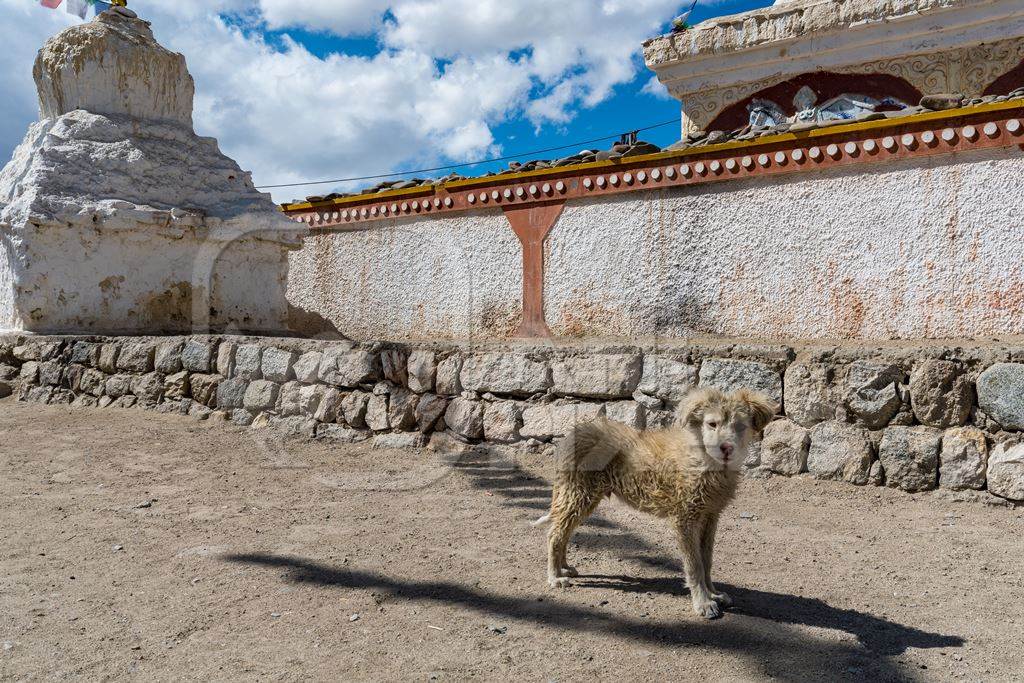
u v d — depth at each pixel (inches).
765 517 223.8
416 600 156.4
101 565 177.8
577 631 140.7
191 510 227.9
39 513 223.0
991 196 295.9
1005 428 234.7
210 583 166.1
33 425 348.2
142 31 502.9
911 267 312.7
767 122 505.7
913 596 161.3
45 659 128.9
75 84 471.2
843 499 240.7
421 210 424.8
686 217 365.4
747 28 494.0
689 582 149.7
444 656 130.1
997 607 155.4
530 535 205.0
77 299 422.9
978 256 298.5
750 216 350.3
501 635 139.0
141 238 435.2
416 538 201.3
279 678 121.6
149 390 376.8
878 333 319.3
